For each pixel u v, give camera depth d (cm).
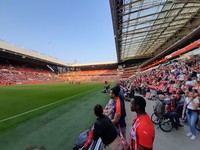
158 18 1781
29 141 464
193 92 524
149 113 805
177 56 3178
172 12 1672
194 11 1814
